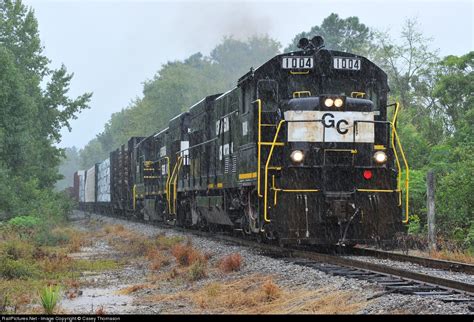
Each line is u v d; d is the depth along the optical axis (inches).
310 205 1007.0
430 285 684.1
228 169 1309.1
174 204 1903.3
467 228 1219.2
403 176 1397.6
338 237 1015.6
